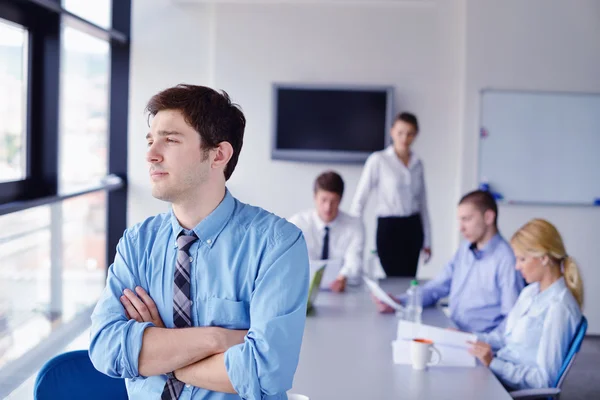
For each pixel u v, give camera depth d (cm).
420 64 605
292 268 132
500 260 323
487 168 580
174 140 127
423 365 232
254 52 602
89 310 511
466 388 215
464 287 336
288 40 602
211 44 602
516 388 248
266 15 600
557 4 569
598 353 527
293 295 131
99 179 555
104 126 591
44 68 424
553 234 263
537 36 571
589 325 580
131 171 597
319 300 343
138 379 136
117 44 591
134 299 136
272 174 615
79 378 190
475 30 574
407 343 245
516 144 578
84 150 515
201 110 128
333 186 391
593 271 580
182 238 134
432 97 607
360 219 416
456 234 614
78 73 490
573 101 573
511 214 581
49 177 428
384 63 605
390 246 516
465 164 582
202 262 134
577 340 249
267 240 133
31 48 417
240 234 134
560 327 251
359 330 286
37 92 424
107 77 592
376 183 517
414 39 604
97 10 535
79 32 494
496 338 289
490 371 234
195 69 603
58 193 432
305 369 230
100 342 133
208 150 130
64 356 189
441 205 615
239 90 605
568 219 580
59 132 430
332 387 212
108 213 596
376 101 600
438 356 239
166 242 138
